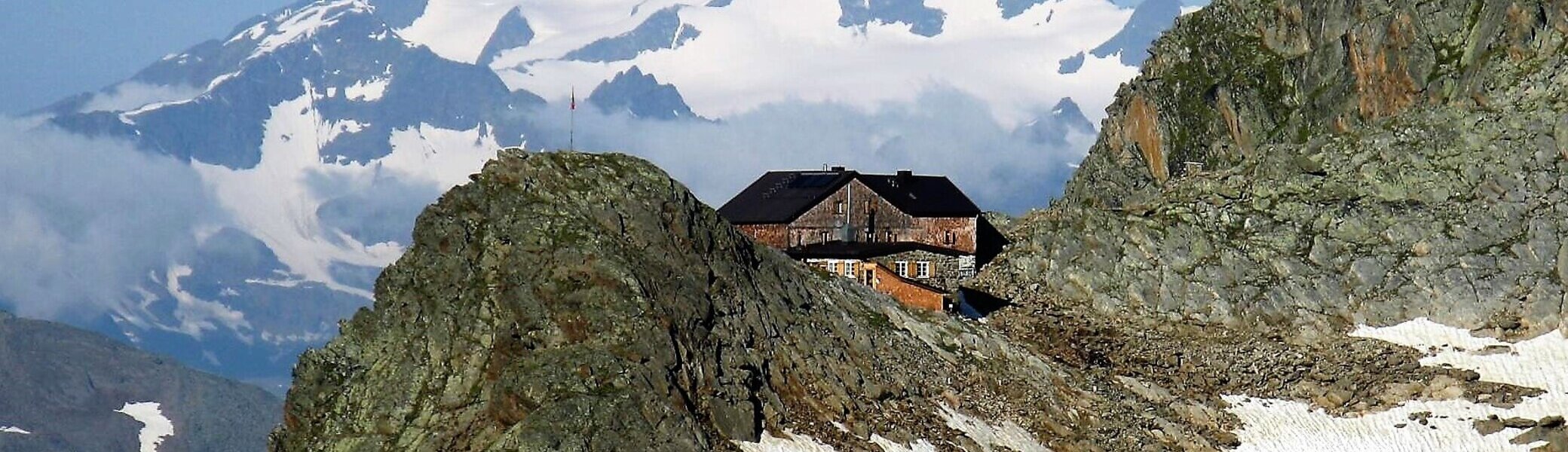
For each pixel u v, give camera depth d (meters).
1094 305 176.50
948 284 180.25
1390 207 180.62
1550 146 180.12
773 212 185.38
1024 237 188.62
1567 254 169.12
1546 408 153.25
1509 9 189.62
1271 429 152.12
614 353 125.38
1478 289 170.25
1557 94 183.00
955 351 151.88
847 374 139.12
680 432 121.50
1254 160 193.25
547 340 127.81
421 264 135.50
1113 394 154.00
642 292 129.88
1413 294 171.75
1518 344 165.12
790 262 154.25
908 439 133.50
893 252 180.00
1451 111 186.25
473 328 129.25
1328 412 155.50
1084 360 163.50
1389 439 149.62
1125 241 180.62
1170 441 148.12
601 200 137.62
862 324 148.88
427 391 127.62
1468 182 180.75
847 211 185.25
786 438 128.25
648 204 138.75
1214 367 164.38
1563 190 176.75
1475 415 152.75
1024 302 177.25
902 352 147.38
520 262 132.25
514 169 139.62
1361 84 196.50
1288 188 186.12
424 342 130.25
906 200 187.62
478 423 123.44
